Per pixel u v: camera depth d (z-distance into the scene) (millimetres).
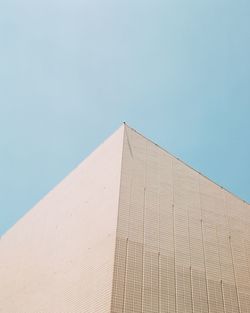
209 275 18297
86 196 21188
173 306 16078
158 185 19938
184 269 17641
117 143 20891
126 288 15273
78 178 23609
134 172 19422
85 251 18188
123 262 15938
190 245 18766
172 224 18906
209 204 21469
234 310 17891
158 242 17703
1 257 29250
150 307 15414
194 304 16750
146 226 17844
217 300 17656
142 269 16281
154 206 18875
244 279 19453
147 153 20875
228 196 22844
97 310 15047
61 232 21812
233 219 21891
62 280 18844
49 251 21984
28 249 25172
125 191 18297
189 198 20797
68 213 22281
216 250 19609
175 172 21391
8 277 25984
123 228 17000
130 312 14773
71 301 17109
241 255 20406
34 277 22094
